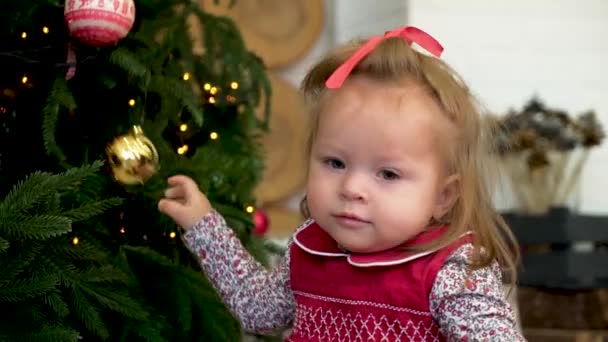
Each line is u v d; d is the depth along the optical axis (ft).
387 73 3.06
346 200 2.93
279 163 9.83
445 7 9.23
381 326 2.97
